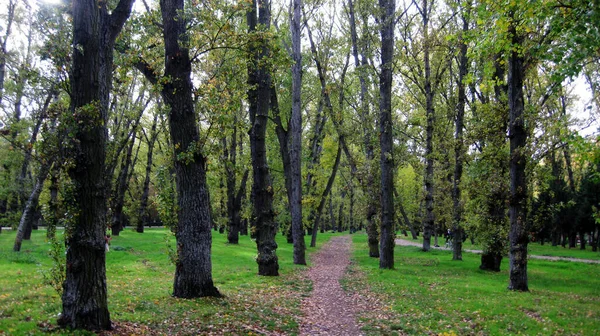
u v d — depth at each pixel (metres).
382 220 20.70
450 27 25.83
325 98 27.98
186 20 10.77
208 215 11.34
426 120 30.30
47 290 10.70
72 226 6.95
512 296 12.45
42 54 7.38
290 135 32.31
